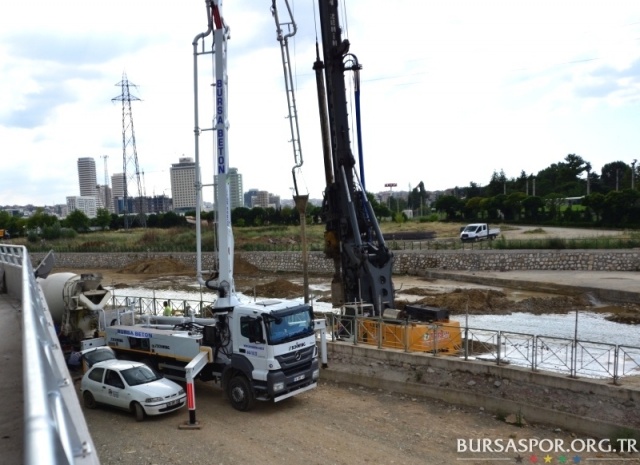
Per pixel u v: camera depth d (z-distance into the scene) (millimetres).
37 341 2891
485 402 13750
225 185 15805
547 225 60781
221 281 15508
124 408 13797
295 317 14148
